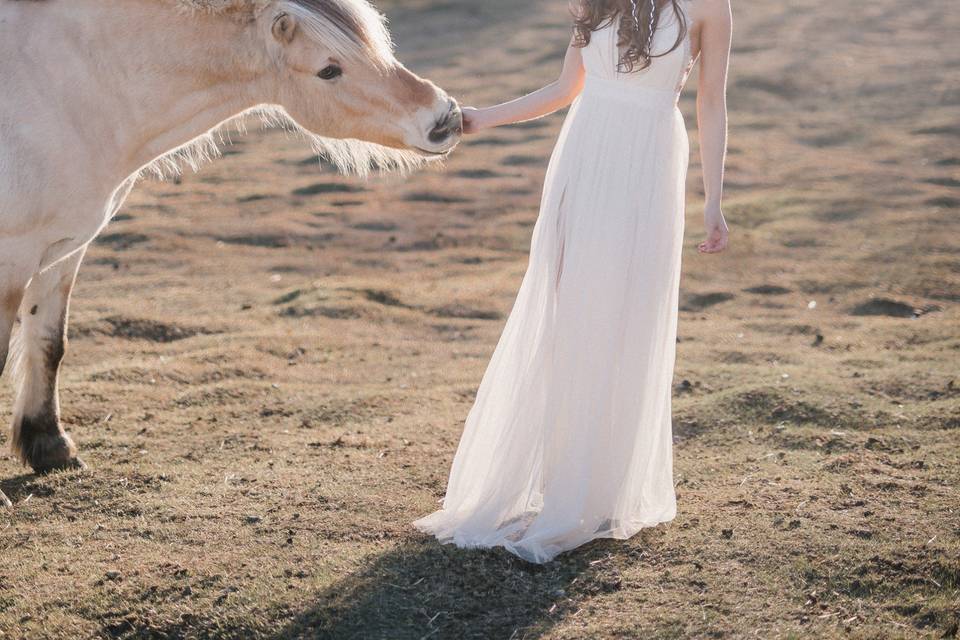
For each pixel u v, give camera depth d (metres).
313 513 3.97
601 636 3.11
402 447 4.78
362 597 3.31
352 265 9.87
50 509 4.05
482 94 18.98
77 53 3.61
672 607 3.25
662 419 3.71
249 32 3.67
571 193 3.46
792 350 6.81
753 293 8.71
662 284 3.51
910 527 3.70
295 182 13.66
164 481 4.33
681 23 3.26
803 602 3.26
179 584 3.41
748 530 3.73
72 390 5.58
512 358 3.60
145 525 3.88
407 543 3.67
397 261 10.08
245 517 3.94
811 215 11.22
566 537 3.54
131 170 3.87
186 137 3.88
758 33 25.16
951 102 17.81
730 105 18.12
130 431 5.01
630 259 3.44
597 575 3.45
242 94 3.81
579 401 3.47
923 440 4.75
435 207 12.41
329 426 5.23
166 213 11.82
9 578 3.48
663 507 3.81
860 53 22.53
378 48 3.68
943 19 26.53
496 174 14.22
